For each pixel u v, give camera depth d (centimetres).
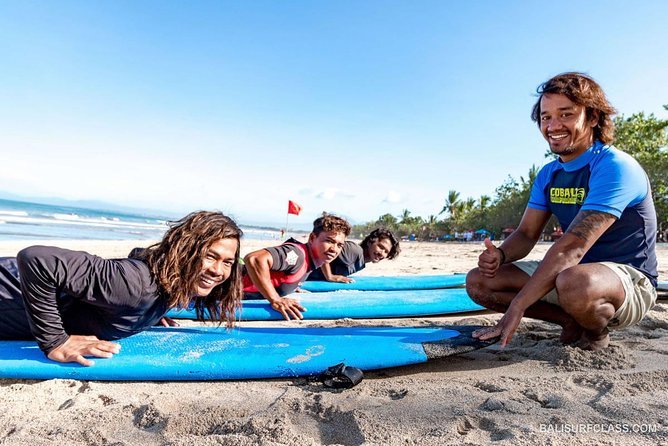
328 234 406
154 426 197
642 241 277
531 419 190
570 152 280
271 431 182
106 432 190
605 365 256
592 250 285
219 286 276
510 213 4725
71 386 240
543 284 258
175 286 243
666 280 688
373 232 611
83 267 226
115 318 250
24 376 244
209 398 224
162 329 310
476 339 271
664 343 307
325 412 204
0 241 1480
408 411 202
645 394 215
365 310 435
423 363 280
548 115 278
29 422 198
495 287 309
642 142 2950
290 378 256
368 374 264
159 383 248
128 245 1545
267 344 282
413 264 1152
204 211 252
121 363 248
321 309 428
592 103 269
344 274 599
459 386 234
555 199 303
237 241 256
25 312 265
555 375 248
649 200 278
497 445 167
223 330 314
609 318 262
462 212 6212
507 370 262
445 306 452
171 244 243
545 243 2753
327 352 268
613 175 261
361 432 183
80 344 251
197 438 176
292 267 390
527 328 360
